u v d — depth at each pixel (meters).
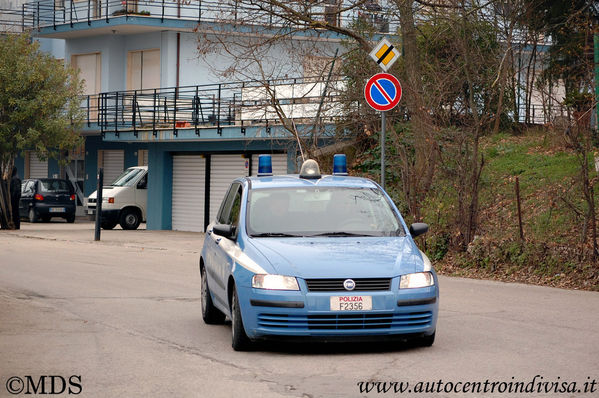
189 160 32.50
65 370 7.98
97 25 39.84
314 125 23.38
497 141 23.86
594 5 22.92
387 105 16.45
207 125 29.97
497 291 13.70
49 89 34.22
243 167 30.34
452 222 17.00
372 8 23.27
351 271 8.49
